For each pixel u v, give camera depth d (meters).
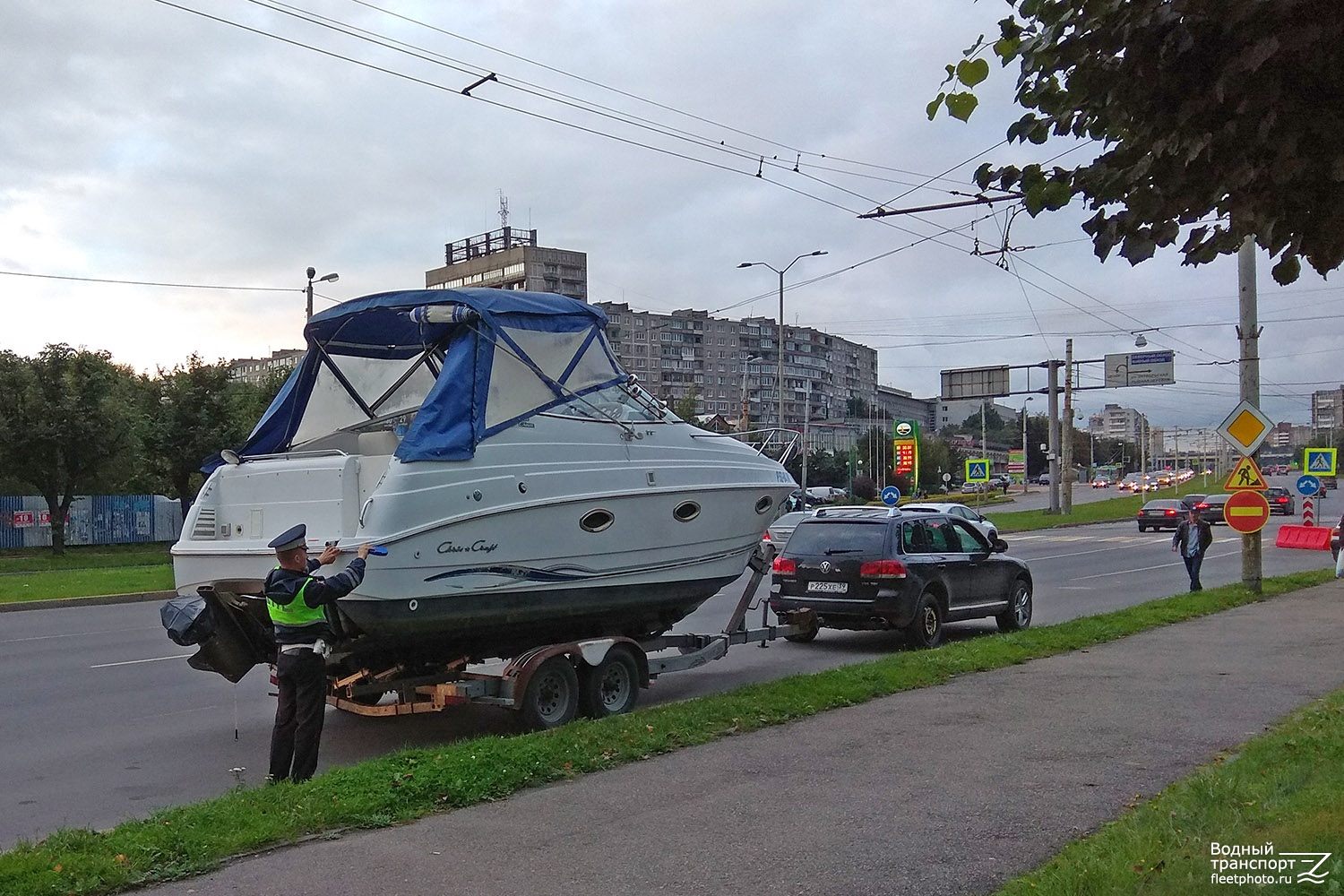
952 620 14.23
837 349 153.62
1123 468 156.50
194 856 5.35
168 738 9.13
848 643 14.71
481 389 8.45
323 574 7.73
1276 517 55.31
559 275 115.31
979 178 4.80
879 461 85.62
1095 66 4.35
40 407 35.84
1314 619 14.95
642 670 9.78
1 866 5.07
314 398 9.75
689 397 51.75
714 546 10.41
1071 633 12.99
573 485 8.98
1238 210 4.20
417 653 8.77
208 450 38.41
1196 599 16.91
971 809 6.17
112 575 26.45
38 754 8.55
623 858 5.40
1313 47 3.81
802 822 5.97
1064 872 4.82
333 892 4.96
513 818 6.08
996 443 150.25
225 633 8.38
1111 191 4.48
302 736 6.98
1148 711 8.85
